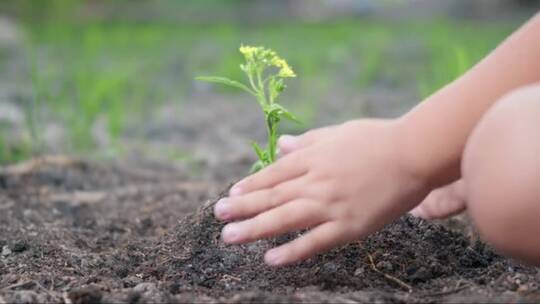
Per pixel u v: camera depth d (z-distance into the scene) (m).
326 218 0.77
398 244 0.88
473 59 2.01
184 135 1.83
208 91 2.44
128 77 2.37
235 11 5.42
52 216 1.12
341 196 0.77
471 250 0.90
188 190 1.26
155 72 2.71
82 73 2.01
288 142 0.81
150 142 1.74
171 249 0.91
